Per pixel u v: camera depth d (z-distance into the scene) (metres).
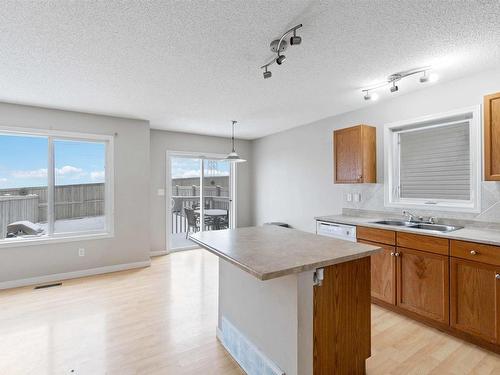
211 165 5.84
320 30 1.92
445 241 2.34
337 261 1.56
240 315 2.03
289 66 2.48
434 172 3.09
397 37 2.01
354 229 3.12
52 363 2.00
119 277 3.88
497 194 2.54
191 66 2.46
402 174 3.40
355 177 3.44
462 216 2.77
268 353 1.73
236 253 1.67
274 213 5.52
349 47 2.15
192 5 1.64
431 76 2.51
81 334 2.39
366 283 1.84
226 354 2.13
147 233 4.45
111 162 4.16
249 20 1.79
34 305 2.96
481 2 1.62
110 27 1.86
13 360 2.03
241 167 6.16
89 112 3.95
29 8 1.65
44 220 3.79
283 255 1.62
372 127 3.48
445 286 2.34
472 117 2.72
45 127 3.70
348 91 3.12
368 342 1.85
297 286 1.51
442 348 2.17
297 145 4.92
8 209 3.59
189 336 2.37
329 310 1.66
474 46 2.14
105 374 1.88
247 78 2.74
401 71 2.60
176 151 5.33
